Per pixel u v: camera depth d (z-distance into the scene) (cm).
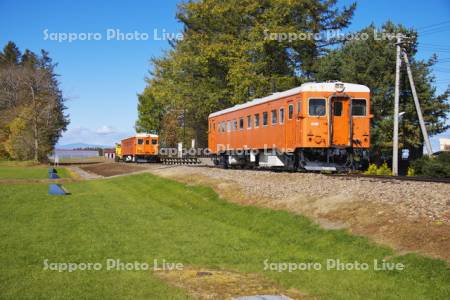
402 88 3212
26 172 4303
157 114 5834
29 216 1529
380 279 788
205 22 4141
